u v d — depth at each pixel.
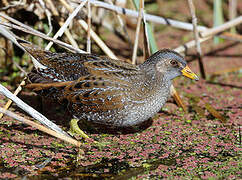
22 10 12.73
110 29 16.12
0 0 12.39
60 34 10.27
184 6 19.53
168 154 9.59
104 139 10.27
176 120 11.43
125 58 14.73
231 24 12.64
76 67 9.74
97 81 9.37
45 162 9.07
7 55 13.15
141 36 16.61
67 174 8.69
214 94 13.29
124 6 14.64
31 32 9.80
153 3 19.16
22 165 8.90
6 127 10.44
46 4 12.26
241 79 14.57
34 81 9.58
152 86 9.62
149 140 10.27
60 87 9.50
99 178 8.59
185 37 17.39
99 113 9.56
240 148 9.90
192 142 10.18
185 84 14.20
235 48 17.03
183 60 10.04
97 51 13.18
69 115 11.42
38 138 10.06
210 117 11.65
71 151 9.59
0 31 9.27
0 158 9.09
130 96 9.36
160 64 9.76
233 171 8.88
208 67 15.41
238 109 12.11
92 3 11.11
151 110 9.69
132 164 9.12
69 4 11.78
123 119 9.56
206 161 9.30
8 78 13.12
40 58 10.01
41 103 11.58
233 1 16.83
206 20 18.17
